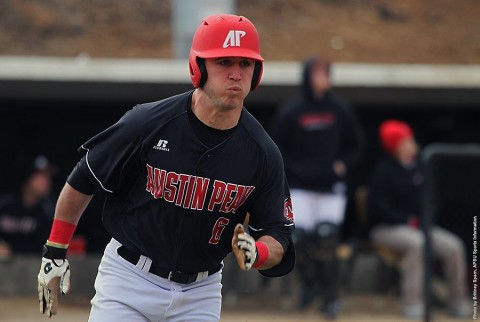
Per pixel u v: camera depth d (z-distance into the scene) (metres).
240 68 13.62
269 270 15.01
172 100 14.22
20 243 33.94
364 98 34.62
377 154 37.62
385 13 43.78
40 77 33.34
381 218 32.62
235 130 14.12
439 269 32.81
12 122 36.16
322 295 31.20
